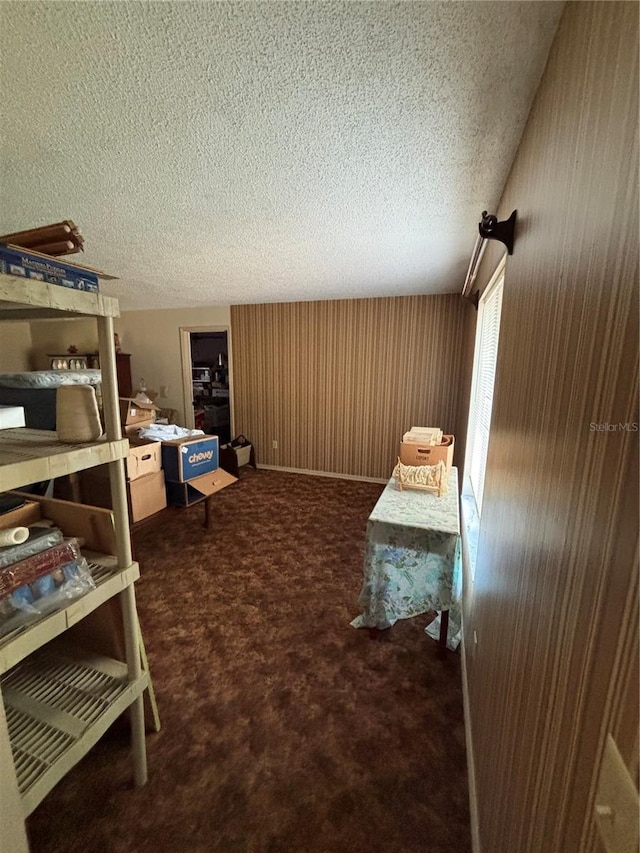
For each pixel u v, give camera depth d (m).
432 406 4.19
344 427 4.60
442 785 1.27
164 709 1.55
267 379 4.87
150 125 1.06
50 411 1.65
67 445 1.02
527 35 0.75
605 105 0.49
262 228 1.93
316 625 2.06
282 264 2.71
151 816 1.18
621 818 0.36
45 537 1.02
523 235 1.02
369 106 0.98
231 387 5.08
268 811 1.19
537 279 0.84
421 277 3.13
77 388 1.05
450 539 1.75
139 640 1.25
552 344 0.69
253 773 1.30
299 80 0.89
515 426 0.97
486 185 1.41
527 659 0.72
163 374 5.41
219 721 1.50
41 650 1.32
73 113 1.00
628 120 0.42
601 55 0.52
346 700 1.59
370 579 1.88
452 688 1.66
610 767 0.39
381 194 1.52
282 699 1.60
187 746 1.40
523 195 1.04
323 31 0.75
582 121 0.59
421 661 1.81
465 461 2.89
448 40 0.77
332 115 1.02
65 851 1.10
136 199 1.57
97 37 0.75
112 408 1.07
